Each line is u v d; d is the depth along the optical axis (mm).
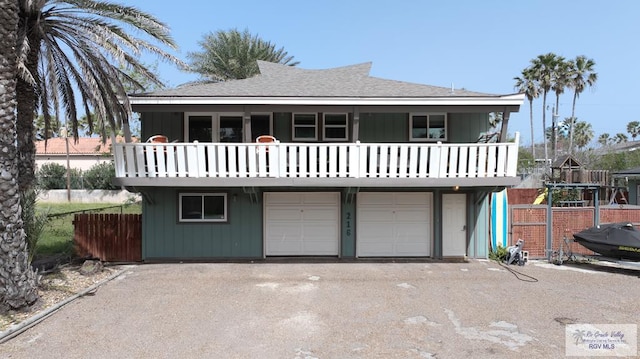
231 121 13062
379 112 12133
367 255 13242
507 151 11734
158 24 10836
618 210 13500
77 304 8227
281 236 13117
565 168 22234
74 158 40062
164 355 5945
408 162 12055
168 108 11594
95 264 10938
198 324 7180
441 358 5883
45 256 12109
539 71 43844
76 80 10758
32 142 9523
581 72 42438
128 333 6754
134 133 27375
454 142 13078
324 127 13070
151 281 10141
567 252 12570
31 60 9336
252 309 8008
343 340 6512
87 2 9758
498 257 12852
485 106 11859
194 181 11445
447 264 12336
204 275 10797
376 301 8555
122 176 11391
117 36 9758
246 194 12898
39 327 6977
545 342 6449
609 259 11273
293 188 12938
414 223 13344
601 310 8000
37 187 10703
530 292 9250
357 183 11570
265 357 5898
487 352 6086
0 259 7270
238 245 12883
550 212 12945
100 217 12438
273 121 13031
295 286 9719
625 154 35344
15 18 7379
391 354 6008
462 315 7691
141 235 12586
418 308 8102
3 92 7262
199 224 12766
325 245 13234
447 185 11672
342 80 15078
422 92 12953
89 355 5930
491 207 13227
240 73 34125
